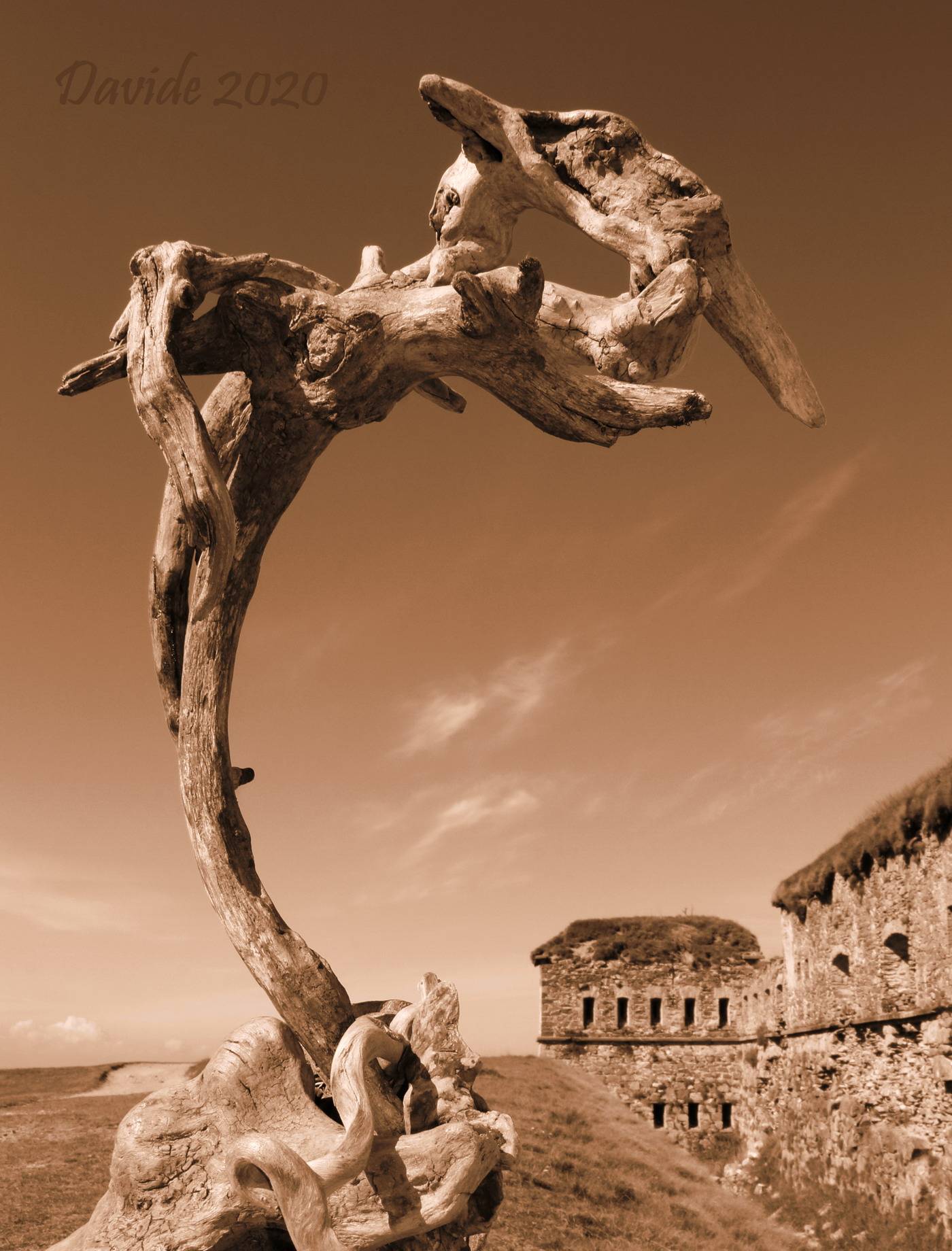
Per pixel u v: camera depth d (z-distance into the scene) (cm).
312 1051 487
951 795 2150
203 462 480
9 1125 2089
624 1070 4200
